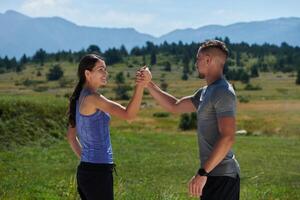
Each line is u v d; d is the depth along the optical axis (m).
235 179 6.19
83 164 6.31
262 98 130.00
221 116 6.01
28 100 28.20
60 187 13.37
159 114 79.69
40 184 13.98
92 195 6.27
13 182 14.41
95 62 6.40
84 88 6.45
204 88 6.70
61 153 22.89
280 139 37.38
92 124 6.27
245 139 36.97
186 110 6.86
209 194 6.12
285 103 112.50
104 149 6.32
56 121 27.61
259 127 57.94
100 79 6.42
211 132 6.15
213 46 6.23
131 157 24.38
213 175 6.11
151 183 17.22
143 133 35.50
